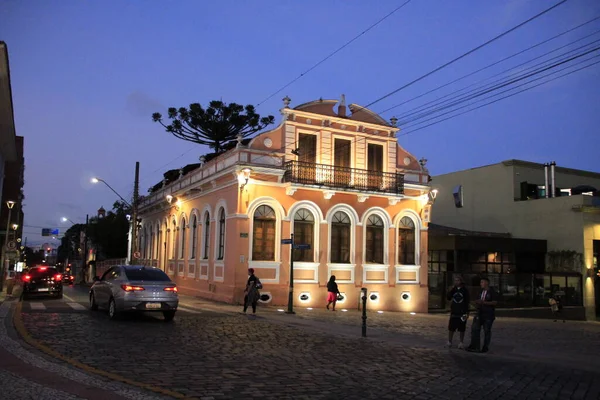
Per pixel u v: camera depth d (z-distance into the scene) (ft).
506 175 127.65
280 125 81.20
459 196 138.00
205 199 91.30
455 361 35.83
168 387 24.27
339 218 83.82
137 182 108.99
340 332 49.21
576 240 111.65
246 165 76.23
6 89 51.06
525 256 113.50
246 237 76.23
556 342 50.80
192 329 45.29
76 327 43.39
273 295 77.10
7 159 79.30
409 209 90.22
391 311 85.76
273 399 23.20
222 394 23.56
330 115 85.40
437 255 108.06
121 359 30.42
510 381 29.60
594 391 27.99
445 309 96.58
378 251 86.94
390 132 89.51
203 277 88.89
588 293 109.09
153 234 128.67
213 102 144.46
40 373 25.59
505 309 99.14
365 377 28.96
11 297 81.15
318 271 80.64
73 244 309.22
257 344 38.96
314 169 80.48
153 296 49.29
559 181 134.00
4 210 134.31
